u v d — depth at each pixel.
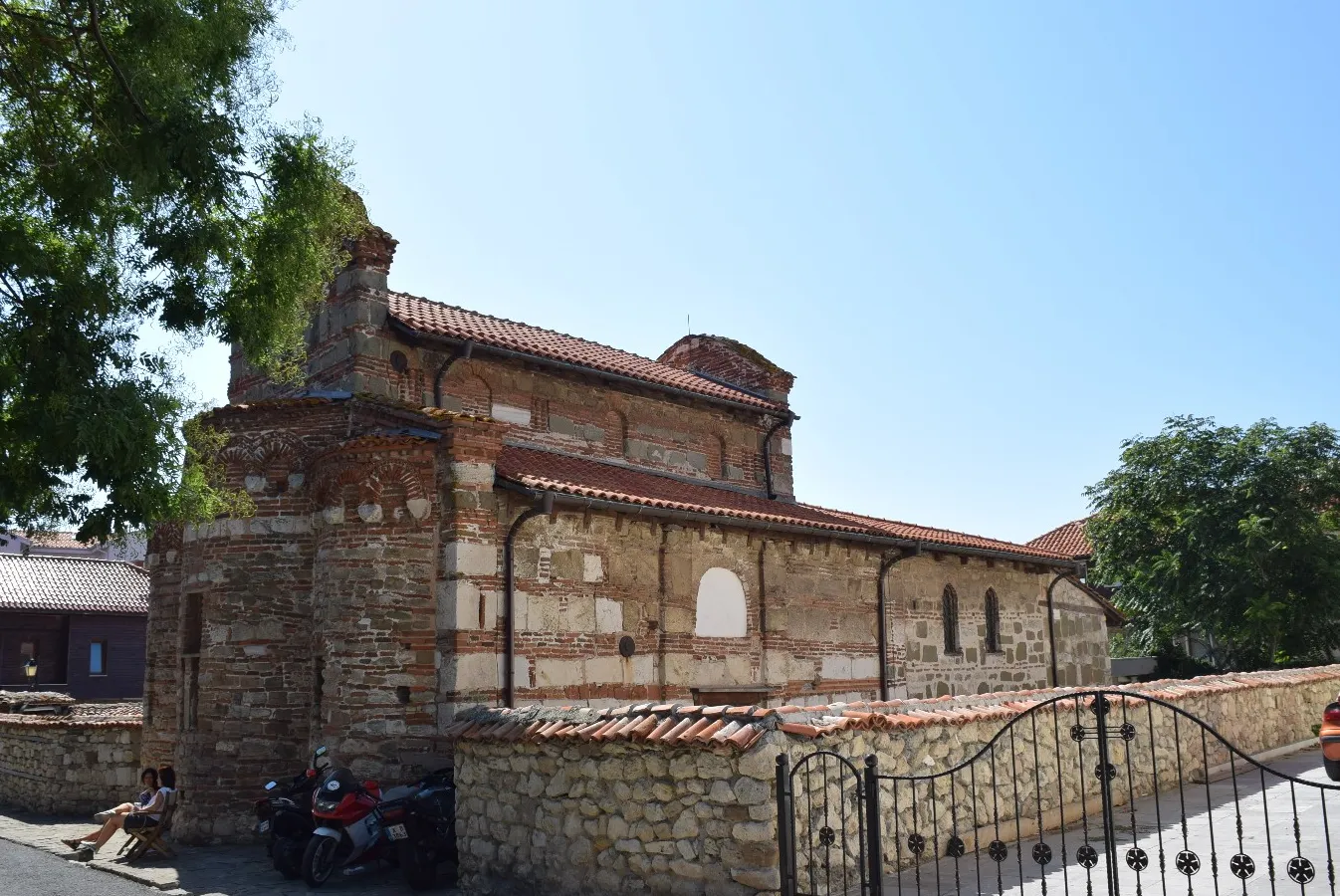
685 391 21.27
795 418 23.88
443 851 12.01
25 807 20.55
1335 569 30.55
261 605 15.45
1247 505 32.09
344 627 14.32
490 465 14.77
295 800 12.83
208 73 11.29
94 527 10.51
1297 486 32.12
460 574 14.10
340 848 12.30
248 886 12.02
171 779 14.53
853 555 20.84
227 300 11.77
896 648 21.39
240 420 15.98
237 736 15.12
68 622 38.31
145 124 10.65
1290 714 20.61
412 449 14.59
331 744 14.07
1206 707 16.95
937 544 21.97
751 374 24.28
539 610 15.02
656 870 9.61
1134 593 34.38
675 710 10.10
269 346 12.23
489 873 11.16
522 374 19.05
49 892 11.92
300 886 11.96
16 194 11.05
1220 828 12.06
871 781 8.26
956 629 23.25
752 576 18.77
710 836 9.28
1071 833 12.24
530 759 10.92
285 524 15.62
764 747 9.12
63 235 11.28
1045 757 12.92
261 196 11.93
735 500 20.55
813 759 9.66
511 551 14.75
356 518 14.62
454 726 11.93
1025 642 25.25
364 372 16.86
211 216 11.53
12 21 10.80
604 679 15.81
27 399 9.98
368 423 15.80
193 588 16.09
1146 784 14.70
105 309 10.61
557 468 17.30
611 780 10.11
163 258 11.22
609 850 10.02
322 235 13.25
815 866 9.49
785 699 18.81
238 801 14.95
